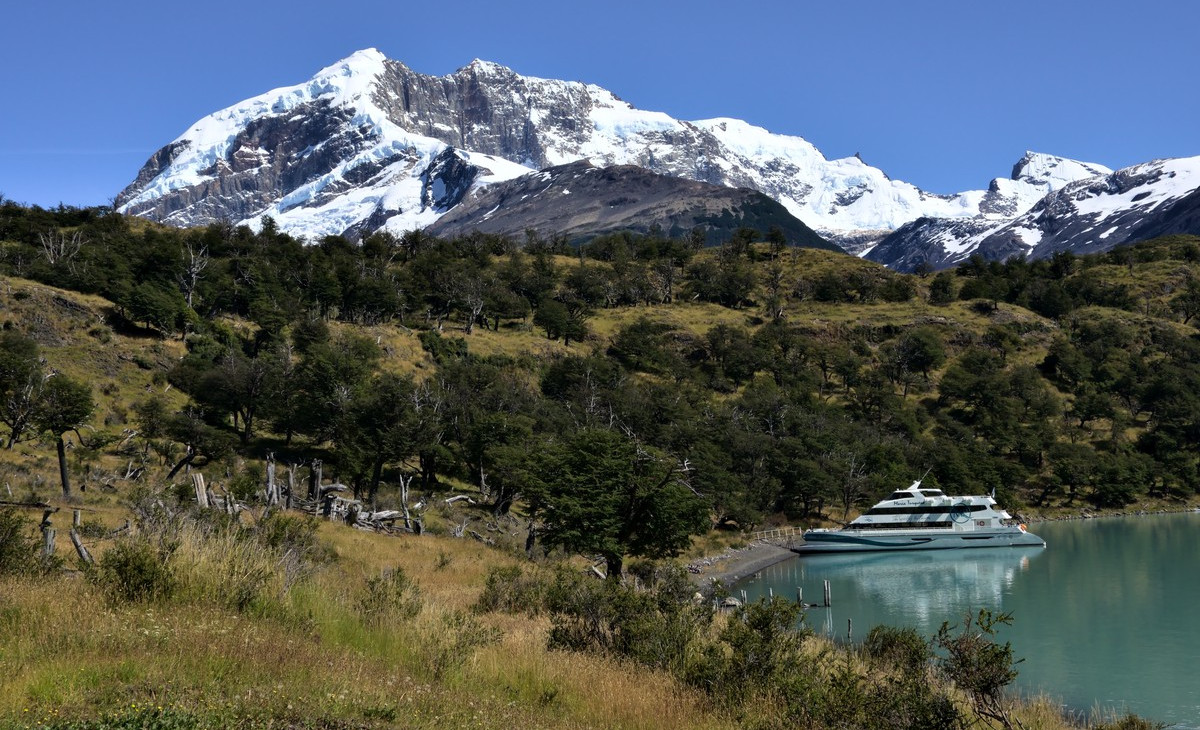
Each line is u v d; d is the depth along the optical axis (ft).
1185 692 136.98
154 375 366.02
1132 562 288.51
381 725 31.22
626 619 64.34
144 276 473.67
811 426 467.11
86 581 46.19
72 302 401.08
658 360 604.90
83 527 90.99
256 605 47.34
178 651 34.73
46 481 211.41
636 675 53.31
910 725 40.63
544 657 54.49
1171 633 183.21
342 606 53.16
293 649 38.78
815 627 184.44
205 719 27.40
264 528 68.13
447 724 33.53
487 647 54.44
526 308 641.81
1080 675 150.10
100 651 34.01
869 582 260.83
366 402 303.48
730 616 59.67
